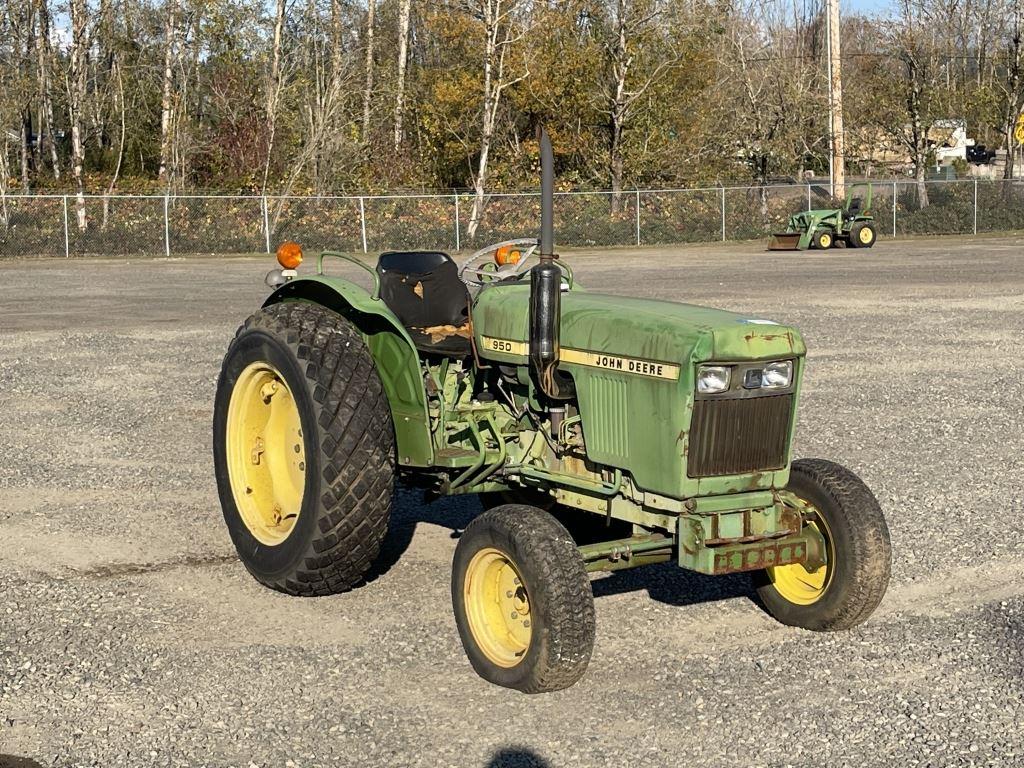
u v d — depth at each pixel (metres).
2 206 36.16
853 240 36.38
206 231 36.69
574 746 4.39
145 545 6.91
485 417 5.77
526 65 41.19
